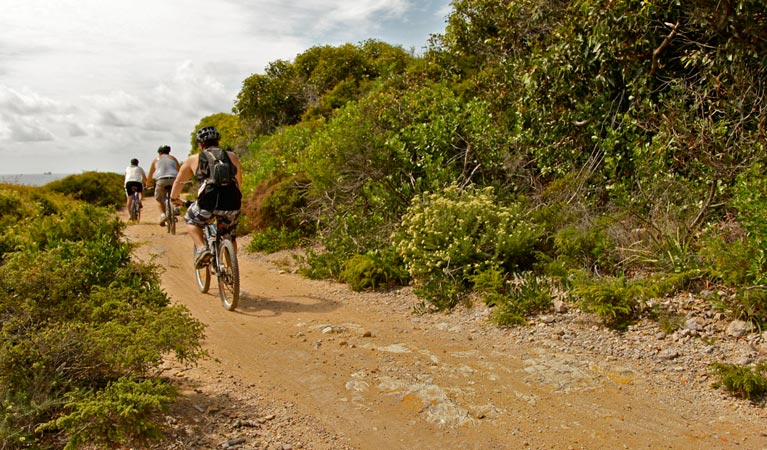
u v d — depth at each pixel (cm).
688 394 386
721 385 390
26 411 305
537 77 842
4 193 1159
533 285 571
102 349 342
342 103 1838
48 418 324
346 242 805
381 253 737
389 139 873
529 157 865
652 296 509
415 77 1155
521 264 646
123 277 492
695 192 627
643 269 580
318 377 420
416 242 676
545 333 504
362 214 851
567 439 334
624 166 721
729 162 585
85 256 484
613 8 731
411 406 375
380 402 381
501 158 839
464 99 1055
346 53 2172
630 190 698
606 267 597
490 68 1048
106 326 363
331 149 917
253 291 712
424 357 462
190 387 391
